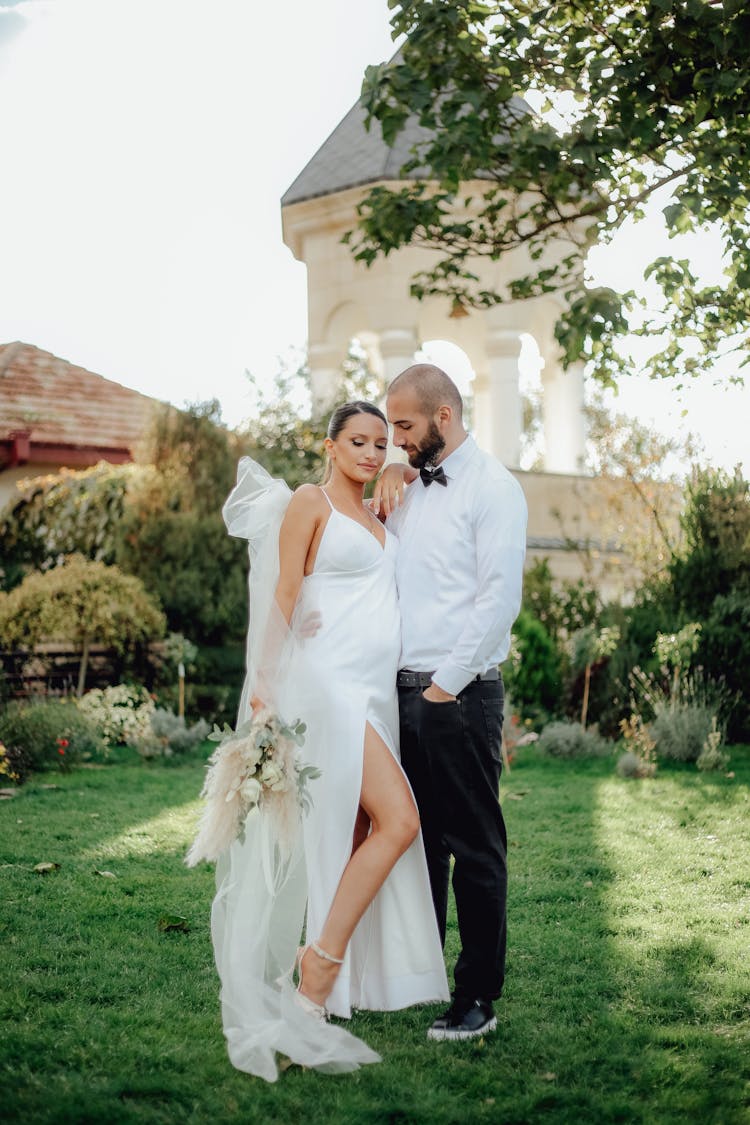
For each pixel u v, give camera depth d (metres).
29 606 9.96
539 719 10.13
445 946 4.20
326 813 3.40
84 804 6.95
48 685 10.41
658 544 12.61
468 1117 2.83
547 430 14.22
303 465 11.91
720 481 10.33
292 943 3.40
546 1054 3.25
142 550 11.00
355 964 3.57
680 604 10.32
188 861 3.32
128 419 15.20
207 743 9.69
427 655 3.56
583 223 12.30
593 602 11.34
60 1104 2.83
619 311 5.41
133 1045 3.24
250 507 3.60
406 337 12.75
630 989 3.77
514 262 12.79
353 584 3.53
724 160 5.11
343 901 3.29
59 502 12.23
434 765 3.48
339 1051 3.13
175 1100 2.91
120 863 5.43
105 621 9.98
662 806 6.84
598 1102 2.91
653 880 5.15
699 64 4.86
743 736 9.52
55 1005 3.55
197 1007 3.60
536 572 11.51
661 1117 2.82
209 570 10.90
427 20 5.27
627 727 9.39
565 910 4.68
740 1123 2.79
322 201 12.83
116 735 9.55
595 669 10.14
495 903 3.45
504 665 10.21
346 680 3.45
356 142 13.30
